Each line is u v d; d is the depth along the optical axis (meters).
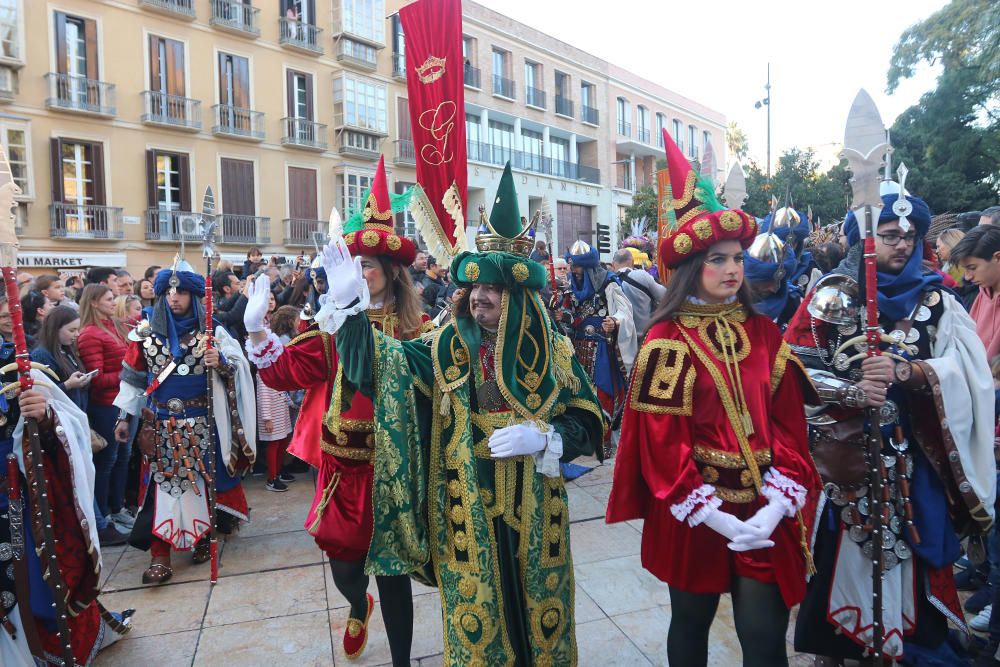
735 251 2.24
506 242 2.39
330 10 21.47
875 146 2.38
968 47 19.39
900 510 2.51
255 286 2.72
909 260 2.56
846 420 2.55
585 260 6.35
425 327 3.21
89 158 17.16
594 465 6.20
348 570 2.81
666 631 3.26
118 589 3.88
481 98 24.44
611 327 6.13
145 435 4.09
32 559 2.69
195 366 4.12
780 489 2.08
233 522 4.52
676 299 2.30
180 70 18.52
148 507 4.05
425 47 4.64
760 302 3.53
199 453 4.07
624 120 30.73
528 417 2.32
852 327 2.57
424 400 2.47
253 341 2.71
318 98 21.36
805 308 2.69
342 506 2.72
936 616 2.59
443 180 4.60
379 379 2.36
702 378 2.20
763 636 2.10
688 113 34.44
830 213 18.44
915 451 2.54
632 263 7.49
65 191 16.78
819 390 2.46
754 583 2.13
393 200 3.27
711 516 2.03
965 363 2.47
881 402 2.34
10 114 15.84
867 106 2.40
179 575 4.05
